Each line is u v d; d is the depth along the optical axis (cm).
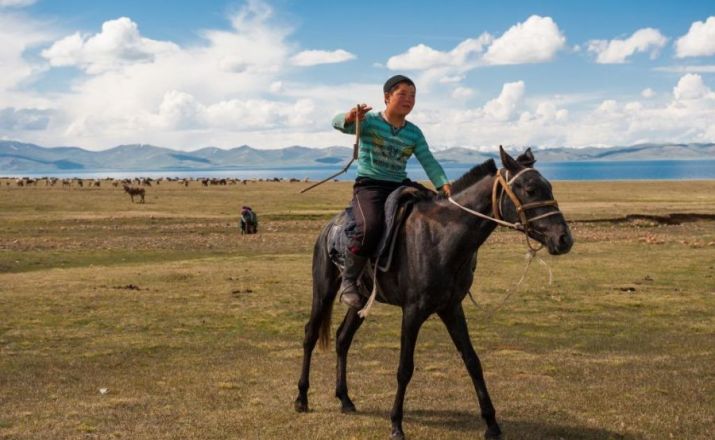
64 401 908
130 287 1948
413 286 698
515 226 670
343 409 841
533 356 1174
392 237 719
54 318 1523
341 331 852
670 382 983
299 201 6331
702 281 2078
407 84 748
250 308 1653
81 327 1438
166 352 1231
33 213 4978
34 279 2122
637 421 792
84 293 1847
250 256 2864
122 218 4575
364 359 1166
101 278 2139
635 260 2573
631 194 6994
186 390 962
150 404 890
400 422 723
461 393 925
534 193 658
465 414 825
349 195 7181
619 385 965
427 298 693
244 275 2216
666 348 1255
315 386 978
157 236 3725
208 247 3284
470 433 750
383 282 741
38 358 1175
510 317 1564
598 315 1585
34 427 788
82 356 1192
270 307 1666
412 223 711
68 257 2844
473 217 684
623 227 3997
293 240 3562
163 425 794
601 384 973
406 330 705
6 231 3888
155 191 7988
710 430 762
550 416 812
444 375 1036
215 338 1349
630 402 874
